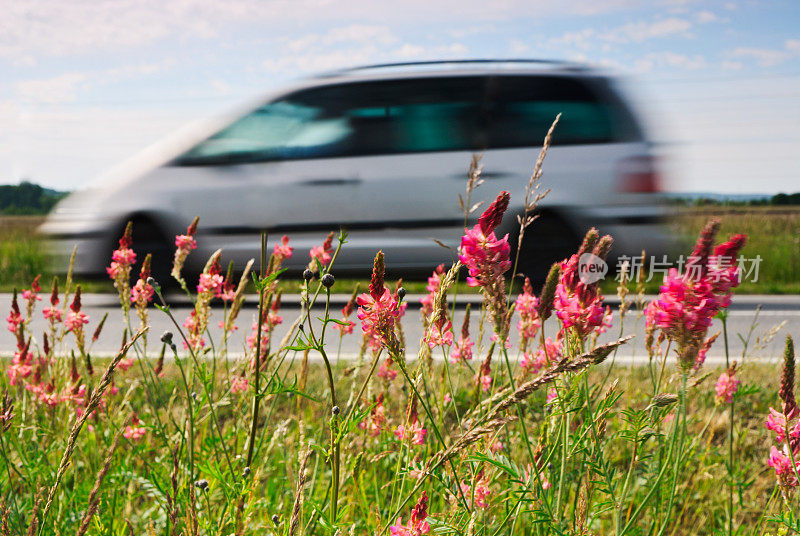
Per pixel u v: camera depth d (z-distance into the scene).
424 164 6.02
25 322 2.33
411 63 6.22
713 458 2.37
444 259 6.00
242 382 2.04
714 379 2.80
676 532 2.02
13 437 1.96
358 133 6.17
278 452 2.15
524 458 1.98
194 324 2.07
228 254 6.18
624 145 5.72
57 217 6.46
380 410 1.98
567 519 1.49
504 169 5.88
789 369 1.42
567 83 5.98
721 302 1.13
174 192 6.21
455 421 2.52
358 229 6.09
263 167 6.20
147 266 2.13
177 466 1.30
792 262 7.94
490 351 1.79
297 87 6.32
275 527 1.50
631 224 5.52
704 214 5.49
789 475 1.45
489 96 6.05
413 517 1.28
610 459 2.05
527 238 5.87
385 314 1.17
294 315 5.82
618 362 3.57
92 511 1.25
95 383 2.32
